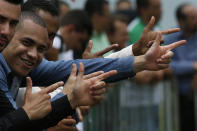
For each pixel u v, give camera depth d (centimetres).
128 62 798
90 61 835
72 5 1542
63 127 864
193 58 1516
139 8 1539
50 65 855
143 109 1396
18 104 842
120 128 1329
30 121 679
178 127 1482
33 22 759
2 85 731
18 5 703
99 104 1272
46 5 871
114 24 1444
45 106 685
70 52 1209
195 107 1502
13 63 758
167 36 1527
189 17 1548
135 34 1505
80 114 968
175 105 1473
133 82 1373
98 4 1437
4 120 677
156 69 780
